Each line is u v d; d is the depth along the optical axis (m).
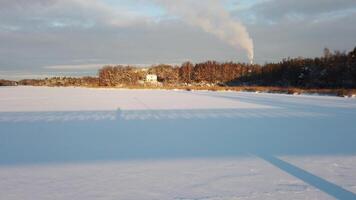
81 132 9.38
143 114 14.24
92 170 5.37
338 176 4.92
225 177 4.92
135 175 5.07
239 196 4.13
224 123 11.19
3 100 24.48
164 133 9.10
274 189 4.37
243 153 6.52
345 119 12.06
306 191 4.28
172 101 22.66
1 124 11.20
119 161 5.95
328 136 8.46
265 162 5.79
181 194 4.23
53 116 13.62
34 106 18.86
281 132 9.16
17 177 5.01
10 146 7.42
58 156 6.39
